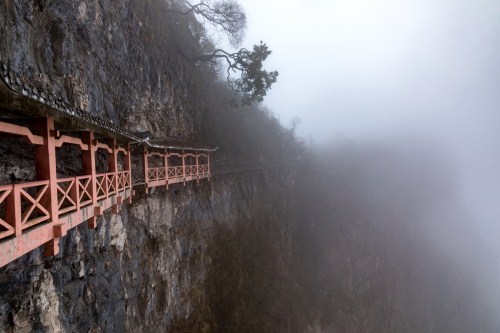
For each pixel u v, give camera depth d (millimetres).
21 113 6199
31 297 9023
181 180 19297
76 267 11375
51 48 12484
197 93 28359
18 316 8570
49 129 6660
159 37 22828
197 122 27453
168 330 18844
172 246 20062
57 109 6281
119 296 14195
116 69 17359
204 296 23297
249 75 25172
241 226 31172
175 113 23922
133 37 19391
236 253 28438
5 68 4582
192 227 23156
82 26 14703
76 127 7941
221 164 29406
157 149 17312
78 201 7938
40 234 6172
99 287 12672
